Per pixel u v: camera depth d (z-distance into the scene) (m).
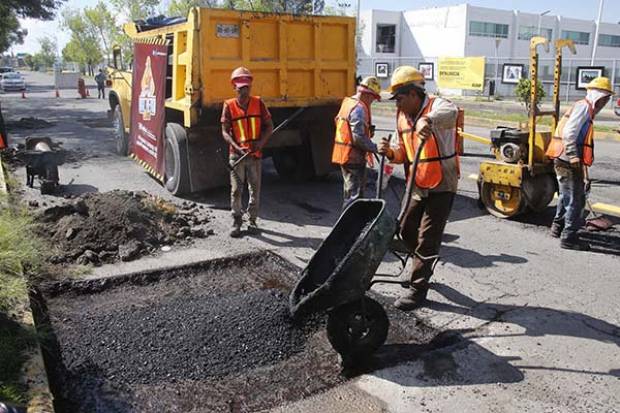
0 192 7.41
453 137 4.34
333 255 3.97
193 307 4.45
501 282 5.11
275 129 7.73
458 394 3.44
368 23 45.09
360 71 38.69
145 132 9.09
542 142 6.75
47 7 27.91
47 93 36.22
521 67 25.00
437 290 4.93
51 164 8.22
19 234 5.09
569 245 5.98
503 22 43.50
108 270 5.25
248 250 5.88
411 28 45.66
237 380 3.58
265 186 9.02
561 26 47.34
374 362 3.79
